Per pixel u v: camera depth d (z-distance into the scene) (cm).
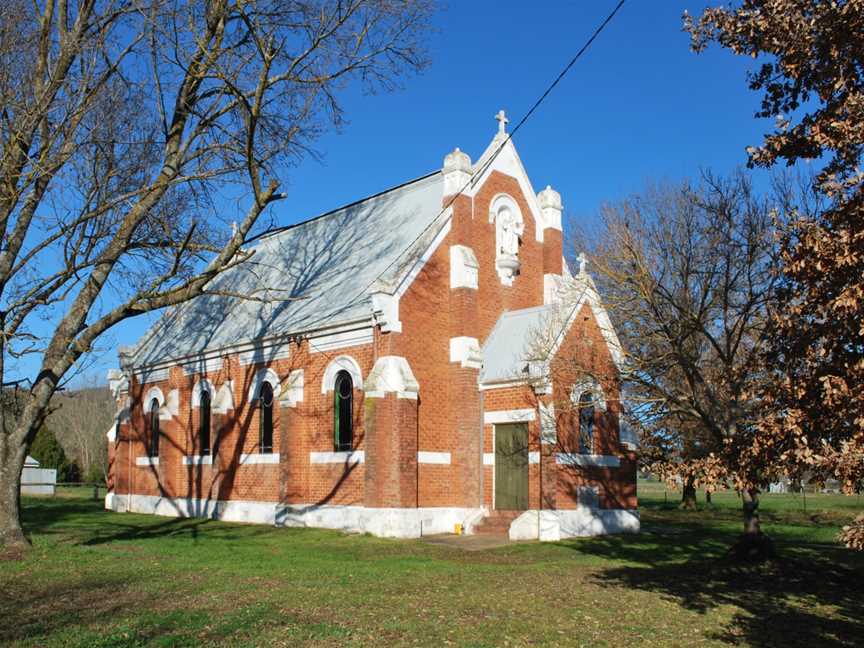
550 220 2998
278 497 2702
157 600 1254
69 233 1834
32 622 1084
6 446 1903
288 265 3328
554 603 1305
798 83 1119
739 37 1118
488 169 2816
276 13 1967
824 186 961
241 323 3186
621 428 2631
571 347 2261
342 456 2502
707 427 1716
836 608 1320
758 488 1094
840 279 922
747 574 1634
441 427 2492
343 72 2070
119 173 1941
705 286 1758
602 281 2548
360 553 1934
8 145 1780
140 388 3709
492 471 2500
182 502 3247
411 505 2328
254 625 1070
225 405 3045
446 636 1042
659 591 1455
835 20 996
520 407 2430
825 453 870
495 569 1700
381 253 2841
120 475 3691
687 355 1756
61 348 1970
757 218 1692
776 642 1070
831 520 3244
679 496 6050
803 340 980
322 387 2609
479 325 2689
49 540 2108
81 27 1870
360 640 1008
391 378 2355
